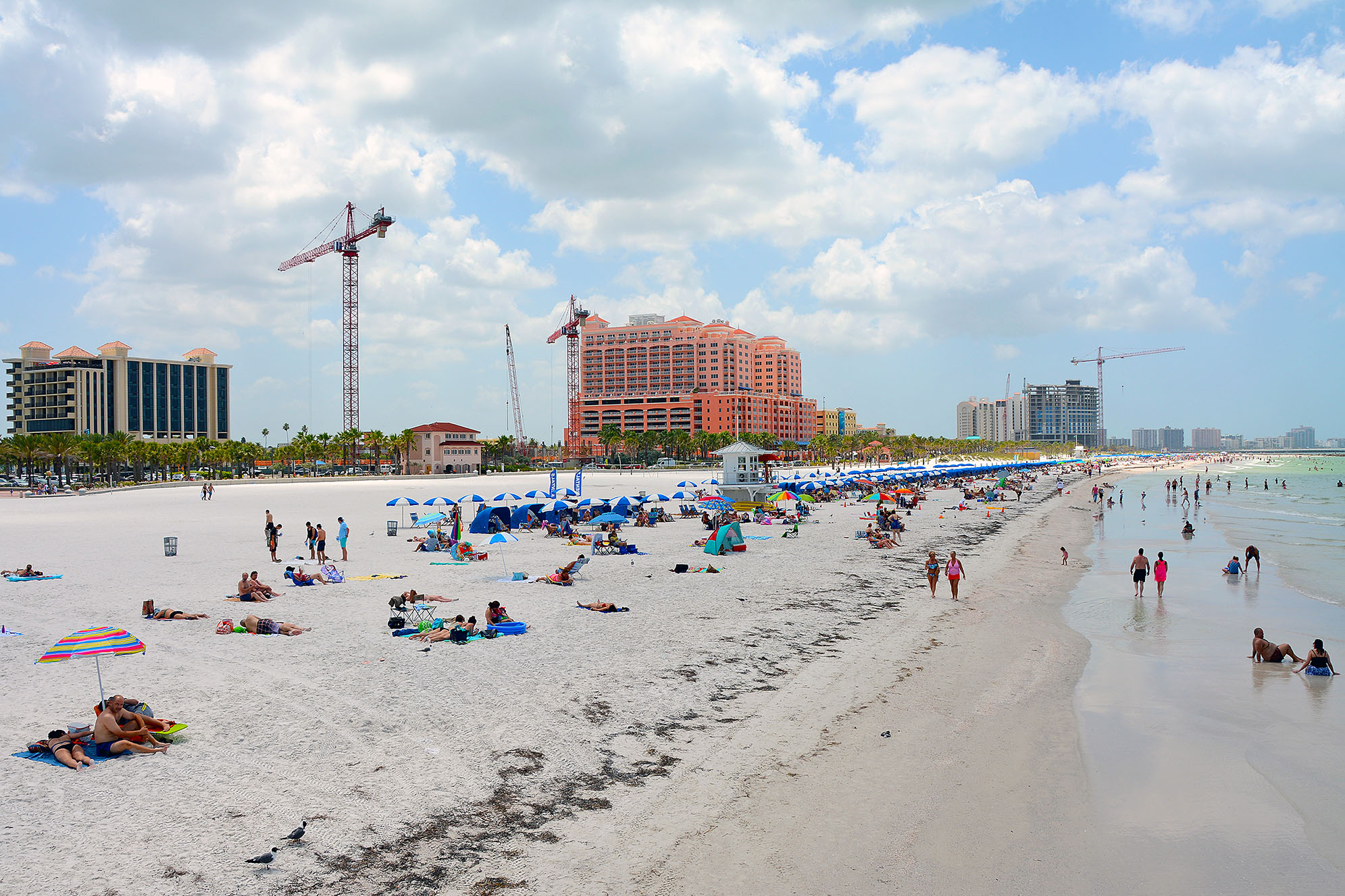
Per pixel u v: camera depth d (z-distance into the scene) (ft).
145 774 40.57
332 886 30.91
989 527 189.37
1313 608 95.20
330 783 39.93
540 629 74.23
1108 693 60.29
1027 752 47.88
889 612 87.76
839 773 43.65
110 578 104.42
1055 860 35.19
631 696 54.95
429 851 33.83
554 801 38.88
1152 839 37.47
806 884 32.27
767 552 135.85
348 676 58.29
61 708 50.21
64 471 510.99
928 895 31.89
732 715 52.24
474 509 243.19
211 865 32.01
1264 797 42.34
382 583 100.63
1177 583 113.19
